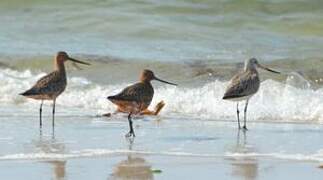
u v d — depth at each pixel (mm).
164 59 22969
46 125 16297
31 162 12359
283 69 21406
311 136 14914
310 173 11641
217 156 12922
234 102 18000
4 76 21625
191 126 16250
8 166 12062
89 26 27922
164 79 20953
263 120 17188
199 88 19156
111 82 20984
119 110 18188
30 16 29344
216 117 17594
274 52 24031
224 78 20875
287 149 13539
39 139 14492
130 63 22625
